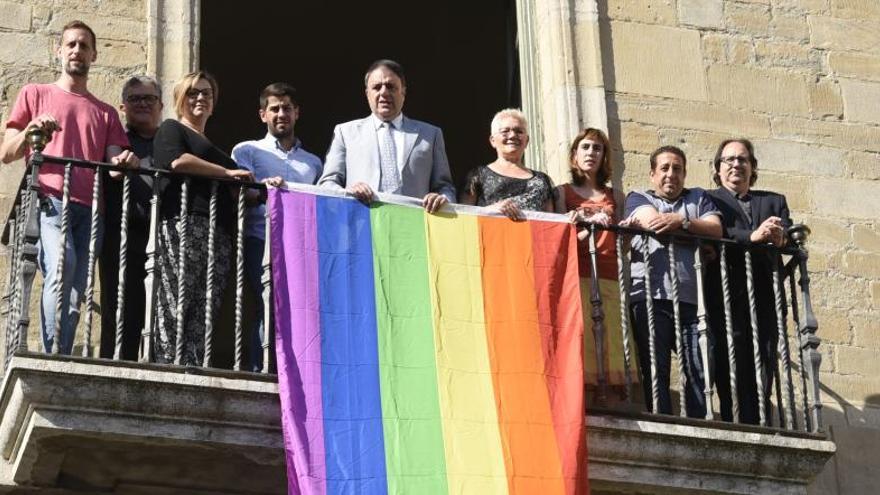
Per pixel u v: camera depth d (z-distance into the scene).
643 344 9.91
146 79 10.15
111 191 9.69
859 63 11.95
